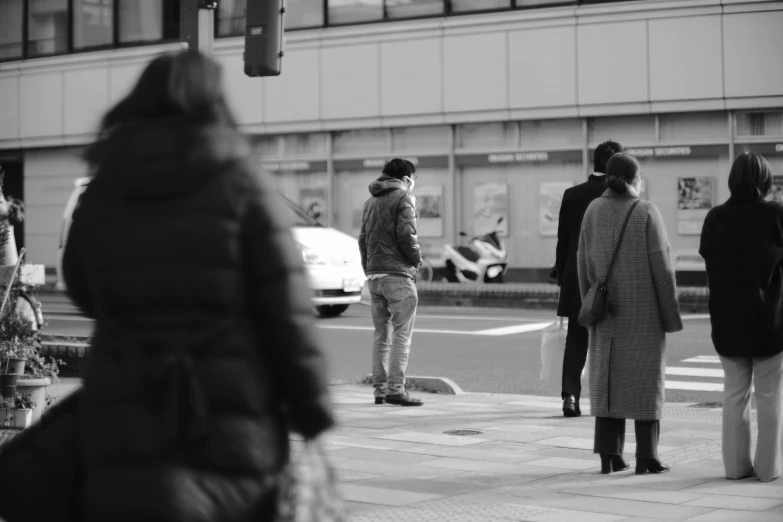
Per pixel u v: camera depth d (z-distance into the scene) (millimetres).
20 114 45875
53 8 45344
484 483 9508
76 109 44594
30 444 3947
